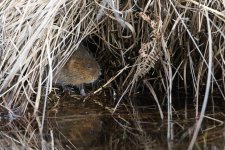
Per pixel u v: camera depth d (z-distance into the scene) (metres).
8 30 8.77
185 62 9.43
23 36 8.68
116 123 8.40
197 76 9.49
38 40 8.62
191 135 7.60
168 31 9.22
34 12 8.77
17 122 8.55
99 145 7.36
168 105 8.70
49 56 8.41
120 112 8.92
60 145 7.47
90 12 9.05
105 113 8.91
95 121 8.48
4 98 8.83
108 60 9.91
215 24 8.97
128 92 9.59
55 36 8.71
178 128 7.96
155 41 8.76
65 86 9.88
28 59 8.52
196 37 9.19
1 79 8.89
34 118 8.70
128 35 9.48
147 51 8.98
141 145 7.25
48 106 9.19
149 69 9.14
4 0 8.89
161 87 9.56
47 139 7.75
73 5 8.73
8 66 8.78
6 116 8.73
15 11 8.84
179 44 9.41
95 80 9.66
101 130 8.06
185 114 8.66
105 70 9.97
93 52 10.07
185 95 9.46
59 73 9.39
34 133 8.05
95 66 9.54
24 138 7.83
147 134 7.76
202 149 6.94
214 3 8.95
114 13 8.78
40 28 8.44
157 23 8.72
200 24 8.91
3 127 8.36
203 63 9.38
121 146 7.25
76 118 8.70
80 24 8.98
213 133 7.63
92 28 9.23
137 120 8.48
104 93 9.74
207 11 8.51
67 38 9.11
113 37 9.51
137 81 9.55
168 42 9.30
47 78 8.70
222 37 9.12
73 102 9.44
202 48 9.36
